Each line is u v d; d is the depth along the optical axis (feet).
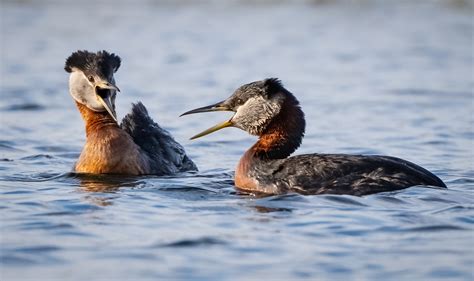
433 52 112.37
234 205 44.47
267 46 117.39
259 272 33.94
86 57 53.83
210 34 125.49
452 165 56.49
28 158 59.67
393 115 76.59
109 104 53.31
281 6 148.46
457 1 147.33
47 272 33.76
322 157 48.11
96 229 39.52
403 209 42.45
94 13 140.05
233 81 94.48
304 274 33.76
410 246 36.99
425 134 68.33
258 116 49.93
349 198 44.47
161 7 146.41
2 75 97.25
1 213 42.11
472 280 33.04
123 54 110.93
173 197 46.42
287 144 49.67
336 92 88.02
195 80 95.35
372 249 36.68
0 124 72.90
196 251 36.42
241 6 148.15
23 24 129.08
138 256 35.73
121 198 45.91
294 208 43.34
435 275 33.58
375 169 46.39
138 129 56.13
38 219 41.04
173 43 118.83
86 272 33.78
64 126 72.84
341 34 125.70
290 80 94.89
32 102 83.25
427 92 87.76
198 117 76.89
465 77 96.12
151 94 87.45
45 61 105.70
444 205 43.04
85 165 53.11
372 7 146.20
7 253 35.86
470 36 123.03
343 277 33.45
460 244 37.09
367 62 106.11
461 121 73.67
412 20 135.54
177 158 55.83
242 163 49.62
